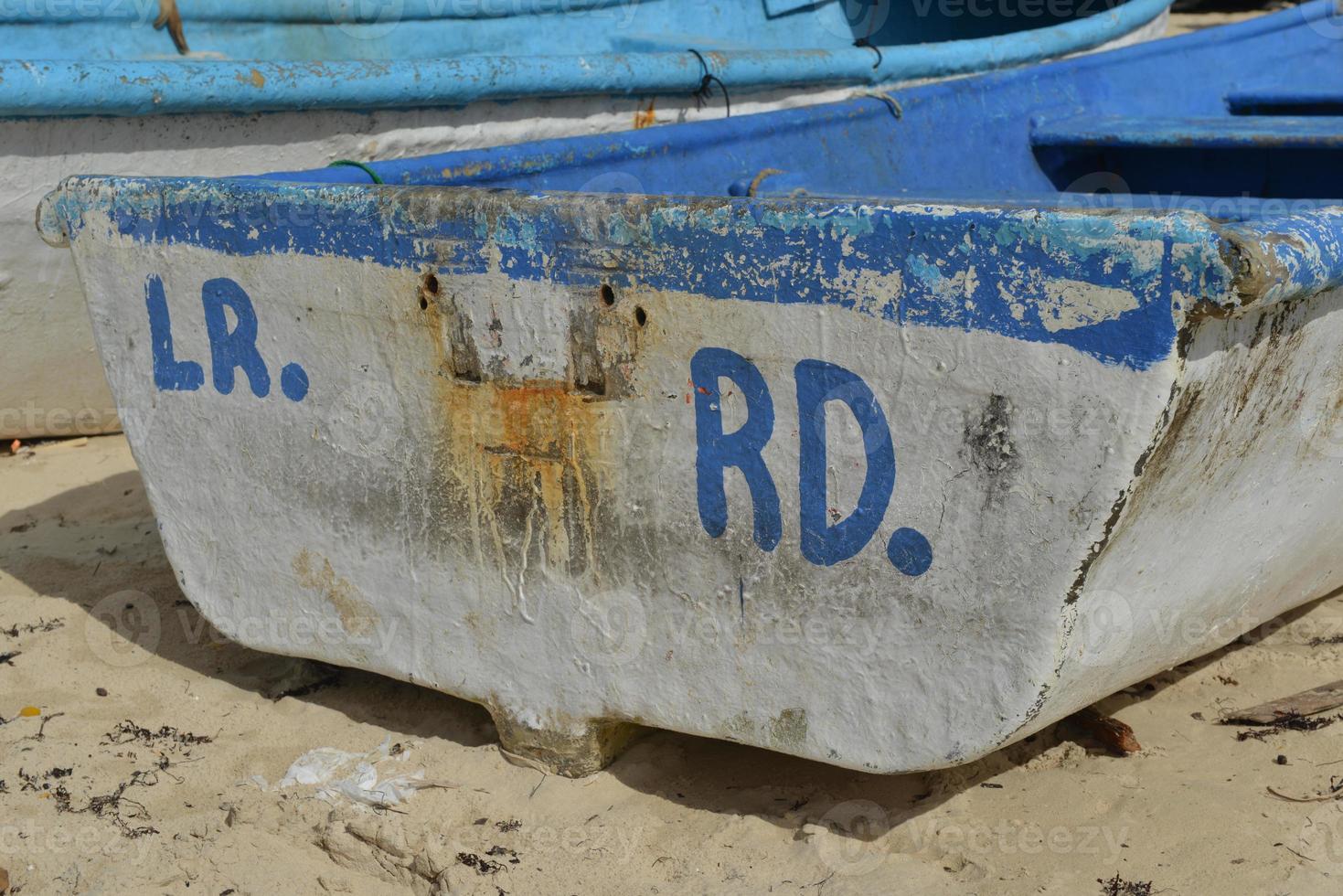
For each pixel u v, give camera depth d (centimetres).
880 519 190
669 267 195
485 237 206
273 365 233
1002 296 173
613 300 200
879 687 196
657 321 198
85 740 243
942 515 185
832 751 202
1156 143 435
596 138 341
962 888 193
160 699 258
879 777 223
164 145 365
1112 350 167
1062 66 480
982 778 221
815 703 202
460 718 247
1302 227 174
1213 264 158
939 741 192
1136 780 219
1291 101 525
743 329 192
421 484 225
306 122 385
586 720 222
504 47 489
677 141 358
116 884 203
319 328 226
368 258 217
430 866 204
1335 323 192
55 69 336
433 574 229
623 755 231
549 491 214
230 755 238
